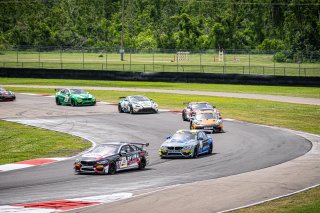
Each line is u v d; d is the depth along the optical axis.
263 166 40.75
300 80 108.50
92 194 31.17
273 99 90.19
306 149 49.44
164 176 37.00
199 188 32.53
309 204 28.41
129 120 68.44
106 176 37.06
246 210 27.25
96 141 54.19
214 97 92.75
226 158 44.84
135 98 75.62
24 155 46.91
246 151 48.41
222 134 58.75
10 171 39.28
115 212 26.94
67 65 143.12
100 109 78.81
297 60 158.38
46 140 54.66
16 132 59.56
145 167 41.00
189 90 103.50
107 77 119.56
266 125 65.69
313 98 91.88
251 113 75.44
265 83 110.62
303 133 60.03
